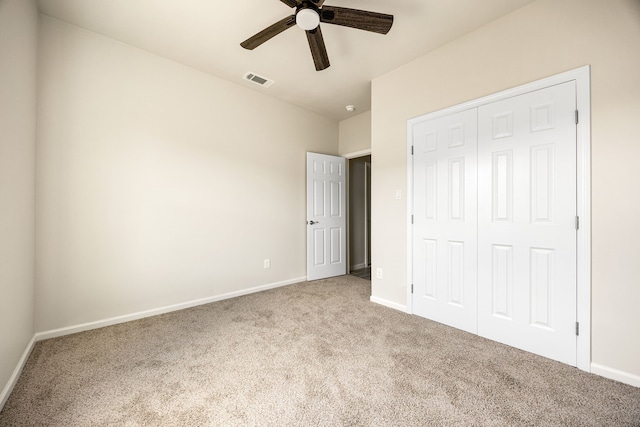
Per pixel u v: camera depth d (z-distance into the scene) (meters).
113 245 2.42
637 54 1.55
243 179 3.33
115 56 2.43
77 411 1.37
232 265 3.23
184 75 2.83
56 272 2.16
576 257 1.75
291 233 3.85
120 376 1.67
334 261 4.32
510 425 1.28
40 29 2.08
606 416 1.33
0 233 1.40
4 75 1.44
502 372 1.71
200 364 1.80
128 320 2.50
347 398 1.47
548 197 1.87
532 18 1.94
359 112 4.16
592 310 1.70
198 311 2.77
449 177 2.42
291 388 1.56
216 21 2.18
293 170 3.87
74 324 2.24
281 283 3.73
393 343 2.09
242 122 3.31
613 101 1.62
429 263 2.57
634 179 1.56
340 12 1.65
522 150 1.99
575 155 1.76
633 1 1.57
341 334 2.25
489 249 2.16
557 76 1.82
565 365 1.78
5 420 1.31
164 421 1.31
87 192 2.29
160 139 2.68
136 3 1.98
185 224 2.85
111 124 2.40
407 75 2.75
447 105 2.43
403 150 2.79
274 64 2.82
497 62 2.12
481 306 2.21
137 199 2.55
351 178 4.91
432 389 1.55
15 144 1.60
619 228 1.61
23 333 1.79
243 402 1.44
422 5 1.98
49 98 2.12
